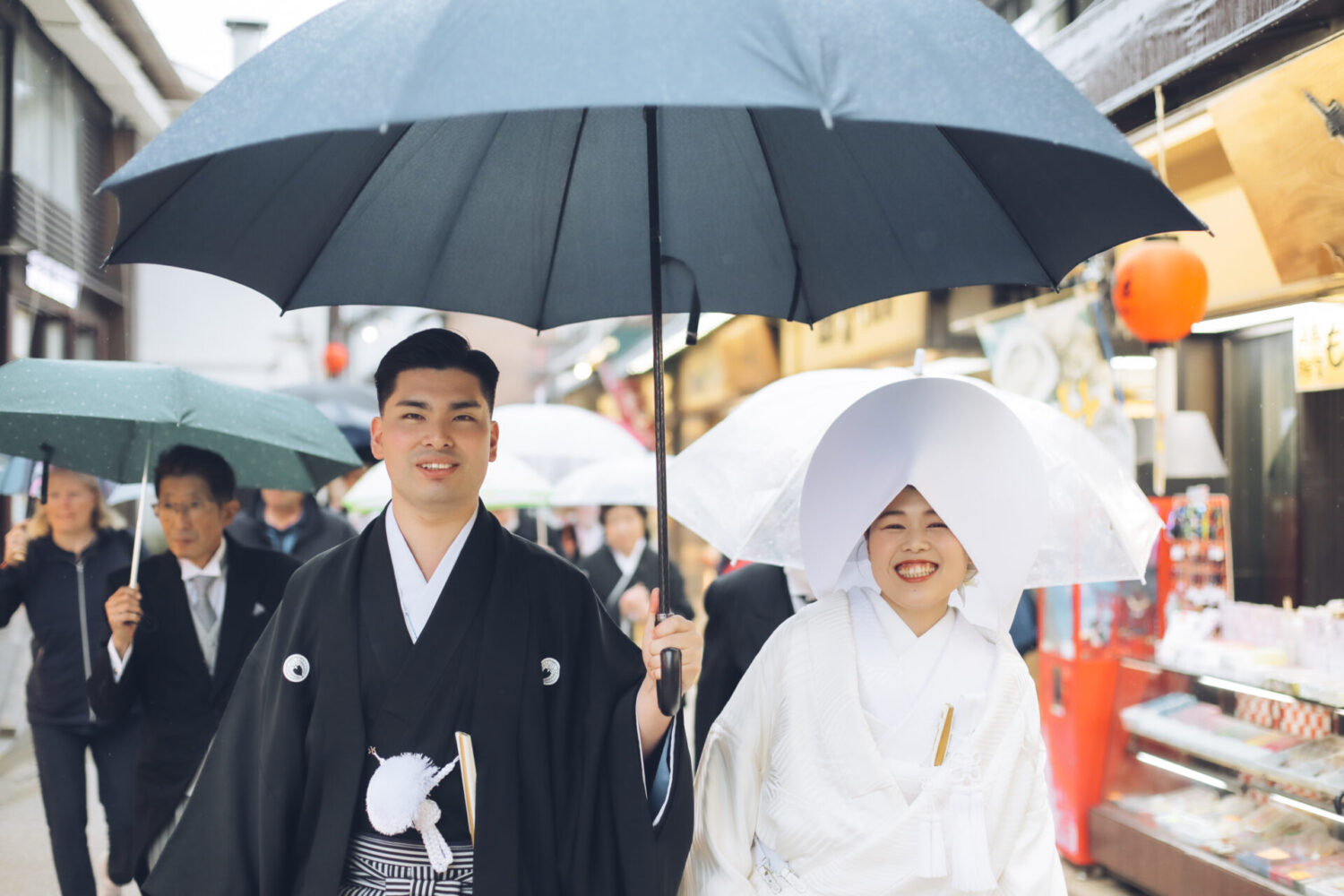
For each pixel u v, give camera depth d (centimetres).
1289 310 396
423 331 214
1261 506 452
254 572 362
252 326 1388
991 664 209
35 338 847
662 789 204
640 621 602
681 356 1473
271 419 350
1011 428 199
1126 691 454
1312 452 408
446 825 203
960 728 203
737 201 242
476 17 143
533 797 206
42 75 825
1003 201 210
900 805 197
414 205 233
